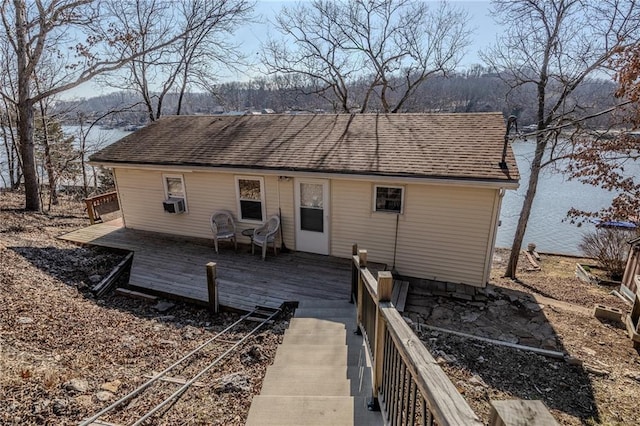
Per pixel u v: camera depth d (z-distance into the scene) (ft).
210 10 53.52
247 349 15.23
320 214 26.35
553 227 56.34
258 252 27.78
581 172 27.68
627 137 24.90
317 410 9.46
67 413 9.96
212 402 11.16
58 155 55.98
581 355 17.81
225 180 28.17
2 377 10.66
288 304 20.61
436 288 23.80
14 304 16.34
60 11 36.04
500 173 20.68
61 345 13.87
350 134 28.48
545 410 3.08
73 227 35.60
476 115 28.63
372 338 11.25
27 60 39.17
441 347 17.46
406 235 24.48
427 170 22.11
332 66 57.82
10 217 33.94
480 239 22.80
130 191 31.78
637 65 21.79
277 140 29.32
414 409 6.13
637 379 16.08
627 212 26.63
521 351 17.76
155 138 33.45
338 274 23.99
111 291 22.97
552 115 29.84
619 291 29.12
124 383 12.10
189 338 16.90
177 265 25.48
